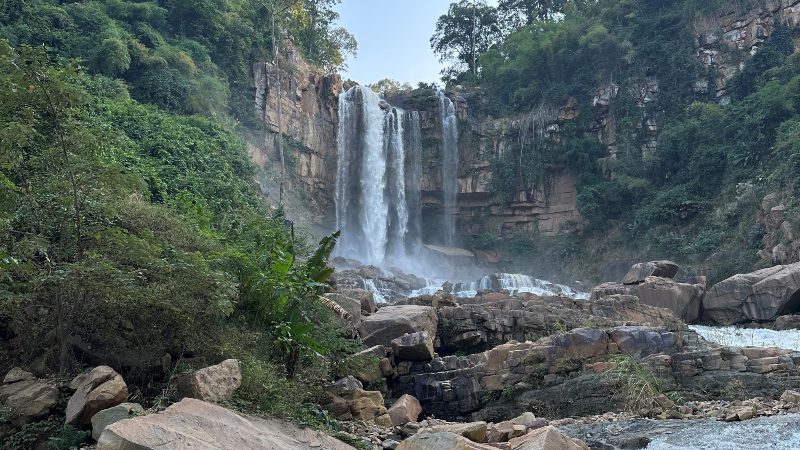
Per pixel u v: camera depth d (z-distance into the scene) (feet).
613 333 51.29
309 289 38.17
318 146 134.92
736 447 30.89
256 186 100.78
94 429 24.40
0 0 88.63
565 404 47.34
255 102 124.98
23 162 31.09
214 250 36.70
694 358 48.01
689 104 133.28
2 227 28.02
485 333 60.34
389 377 51.03
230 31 126.00
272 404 28.19
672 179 127.75
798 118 110.01
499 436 29.07
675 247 117.70
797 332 67.82
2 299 27.35
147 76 102.27
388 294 95.50
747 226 107.55
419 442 23.48
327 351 37.04
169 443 20.67
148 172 70.79
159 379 30.81
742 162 116.78
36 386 27.25
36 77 29.58
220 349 30.58
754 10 131.64
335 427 30.96
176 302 29.99
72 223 30.53
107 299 28.73
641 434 35.47
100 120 75.46
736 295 77.87
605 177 135.13
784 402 41.96
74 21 100.27
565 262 133.18
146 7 111.24
